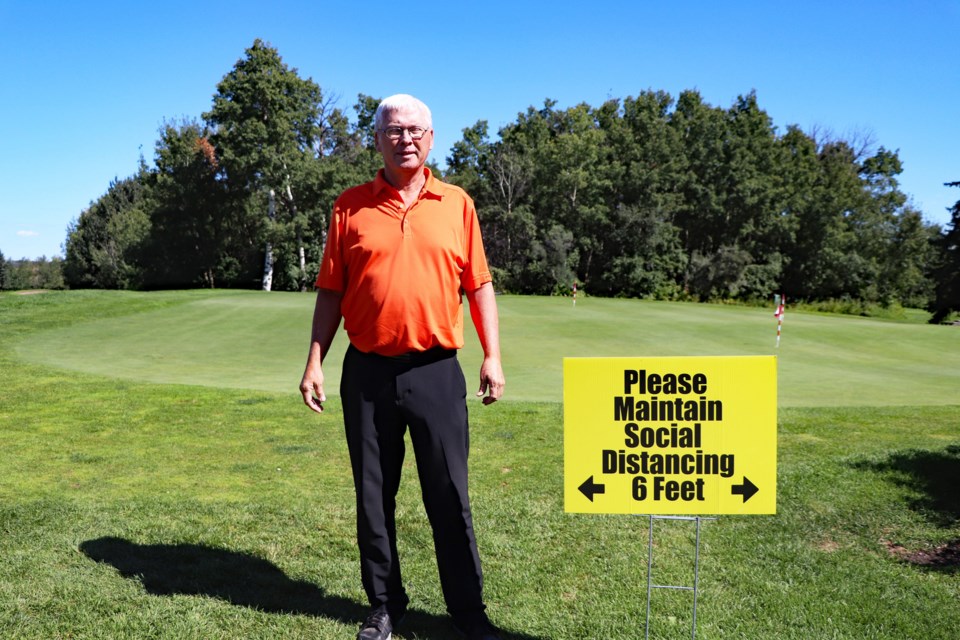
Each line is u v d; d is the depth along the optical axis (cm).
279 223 4584
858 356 1525
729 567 350
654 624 290
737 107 6025
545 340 1623
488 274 290
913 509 430
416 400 272
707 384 256
